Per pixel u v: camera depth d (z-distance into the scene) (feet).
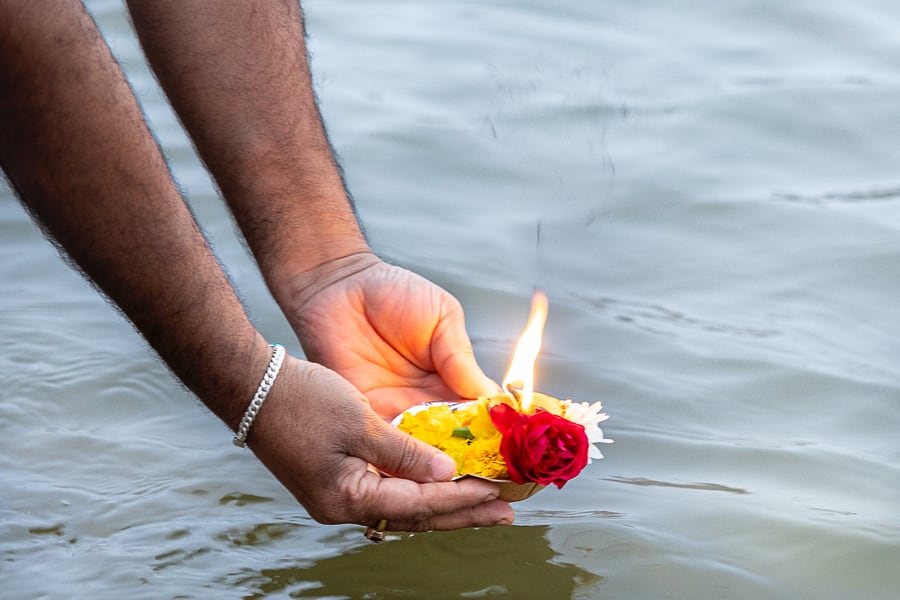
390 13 16.94
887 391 9.26
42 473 8.31
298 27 7.90
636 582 7.32
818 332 10.09
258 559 7.55
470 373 7.79
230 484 8.31
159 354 6.46
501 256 11.16
